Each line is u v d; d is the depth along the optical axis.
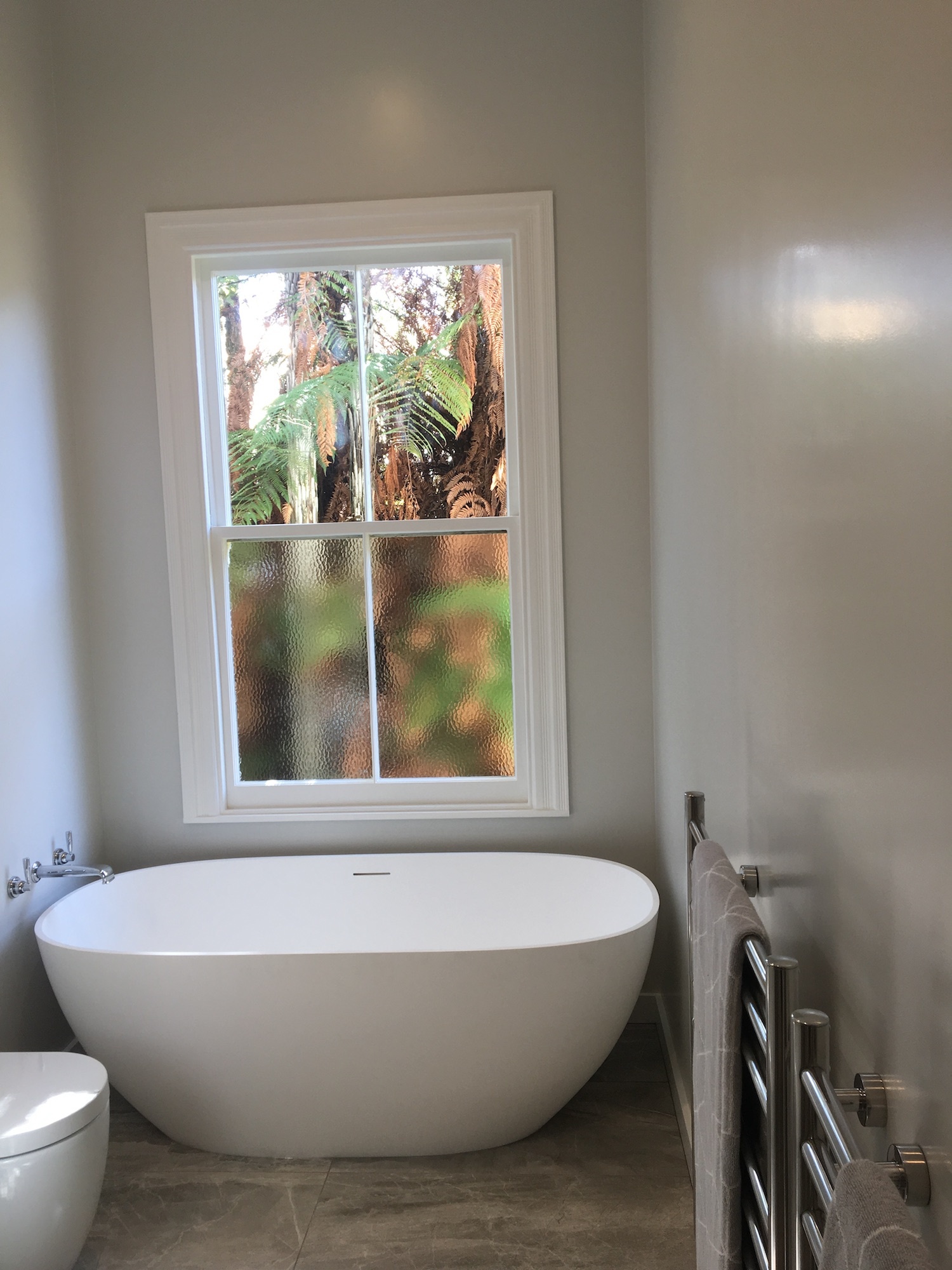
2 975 2.55
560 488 2.99
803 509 1.13
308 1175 2.37
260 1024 2.30
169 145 2.98
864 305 0.87
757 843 1.46
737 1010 1.14
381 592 3.17
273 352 3.14
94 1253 2.11
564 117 2.92
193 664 3.09
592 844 3.09
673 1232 2.12
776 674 1.30
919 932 0.78
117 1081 2.47
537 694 3.06
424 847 3.12
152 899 2.98
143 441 3.05
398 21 2.93
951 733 0.69
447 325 3.10
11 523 2.65
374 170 2.96
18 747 2.65
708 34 1.76
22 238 2.77
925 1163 0.76
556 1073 2.36
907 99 0.74
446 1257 2.07
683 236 2.17
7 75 2.71
